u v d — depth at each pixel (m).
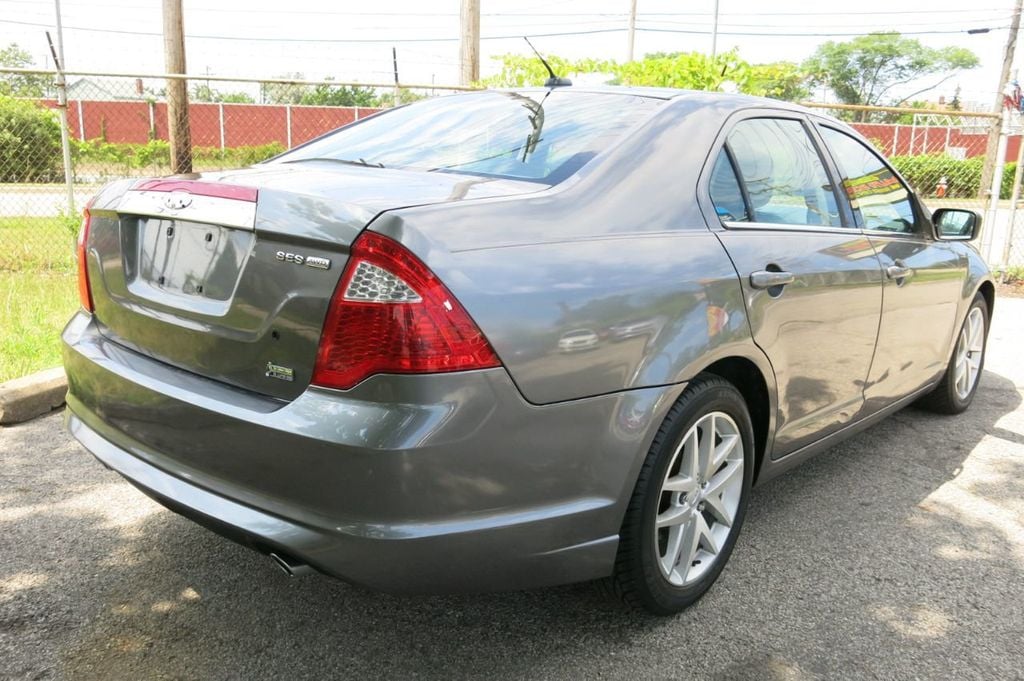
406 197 2.15
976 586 2.93
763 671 2.42
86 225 2.69
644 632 2.59
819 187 3.33
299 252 2.01
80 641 2.44
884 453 4.20
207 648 2.44
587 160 2.52
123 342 2.51
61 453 3.79
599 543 2.29
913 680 2.40
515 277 2.06
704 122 2.86
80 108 25.11
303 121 26.52
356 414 1.92
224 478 2.14
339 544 1.96
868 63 69.56
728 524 2.81
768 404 2.89
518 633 2.57
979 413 4.89
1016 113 9.13
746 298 2.64
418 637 2.53
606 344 2.20
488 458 2.02
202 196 2.23
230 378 2.17
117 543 3.02
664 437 2.40
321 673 2.35
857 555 3.13
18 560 2.87
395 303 1.91
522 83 10.22
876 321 3.45
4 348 4.99
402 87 8.88
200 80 7.99
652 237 2.46
